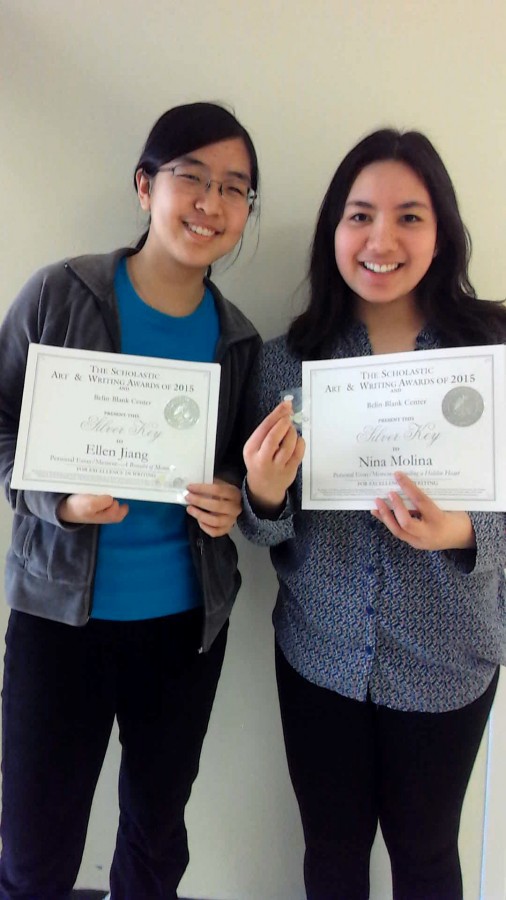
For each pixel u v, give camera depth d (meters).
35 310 0.84
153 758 0.94
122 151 1.06
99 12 1.03
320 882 0.95
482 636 0.85
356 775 0.91
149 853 0.98
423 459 0.79
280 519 0.84
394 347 0.89
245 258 1.10
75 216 1.08
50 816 0.88
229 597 0.95
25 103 1.05
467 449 0.77
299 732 0.93
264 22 1.03
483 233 1.07
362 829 0.93
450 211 0.83
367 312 0.91
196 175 0.82
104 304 0.84
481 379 0.77
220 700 1.21
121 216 1.08
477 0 1.02
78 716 0.88
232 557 0.98
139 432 0.81
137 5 1.03
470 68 1.03
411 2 1.02
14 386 0.87
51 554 0.83
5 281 1.09
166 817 0.97
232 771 1.23
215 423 0.83
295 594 0.89
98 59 1.04
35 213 1.08
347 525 0.85
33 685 0.85
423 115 1.05
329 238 0.88
